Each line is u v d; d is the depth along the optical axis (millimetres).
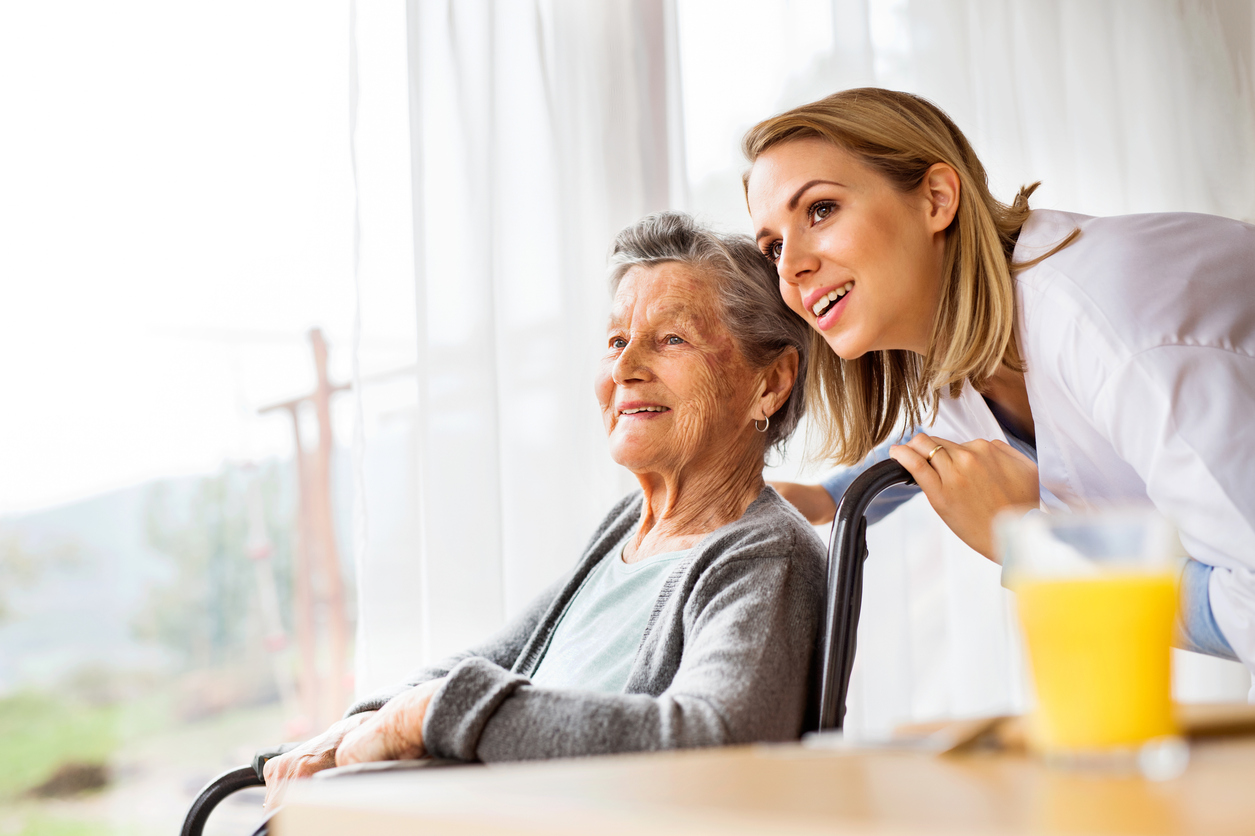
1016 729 442
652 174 1741
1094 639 382
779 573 909
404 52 1581
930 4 2092
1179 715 483
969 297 1049
